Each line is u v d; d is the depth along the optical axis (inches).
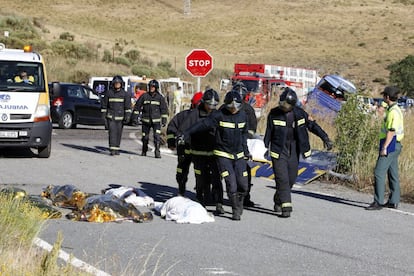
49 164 1082.7
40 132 1122.0
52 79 3405.5
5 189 704.4
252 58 5689.0
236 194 700.0
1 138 1098.7
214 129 727.1
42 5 7155.5
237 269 512.4
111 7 7485.2
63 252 531.2
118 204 680.4
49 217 645.9
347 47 6092.5
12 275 396.8
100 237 595.8
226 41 6432.1
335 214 768.3
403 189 932.6
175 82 2448.3
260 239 620.1
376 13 7322.8
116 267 494.6
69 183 896.9
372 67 5275.6
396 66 3870.6
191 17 7332.7
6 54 1159.0
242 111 706.2
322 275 506.9
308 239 629.3
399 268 537.3
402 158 1041.5
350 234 660.7
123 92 1249.4
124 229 636.1
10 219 508.4
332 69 5216.5
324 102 1956.2
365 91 1140.5
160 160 1216.8
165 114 1249.4
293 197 879.7
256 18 7145.7
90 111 1923.0
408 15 7224.4
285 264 534.6
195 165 772.0
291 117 727.7
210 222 689.6
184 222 678.5
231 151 698.2
